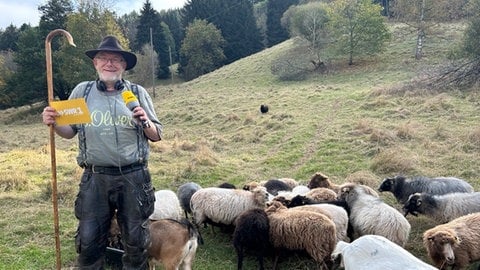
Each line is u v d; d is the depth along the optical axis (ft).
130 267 12.80
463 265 17.58
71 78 114.93
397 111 51.65
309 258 20.25
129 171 12.15
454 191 25.05
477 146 35.55
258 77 119.75
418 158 34.09
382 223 19.84
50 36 12.37
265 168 36.99
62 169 37.68
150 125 11.88
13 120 118.93
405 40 125.70
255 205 22.86
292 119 56.90
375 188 29.60
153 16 195.00
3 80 143.95
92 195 12.18
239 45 198.18
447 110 48.93
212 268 19.61
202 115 69.82
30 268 19.19
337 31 116.26
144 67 158.51
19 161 41.98
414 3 108.17
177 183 33.24
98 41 114.83
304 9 138.62
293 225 18.61
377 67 106.01
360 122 46.57
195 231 17.34
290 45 148.56
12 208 27.25
